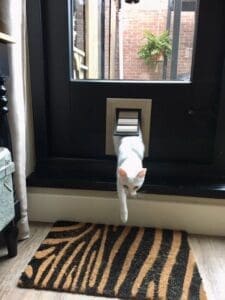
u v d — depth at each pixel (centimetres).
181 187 96
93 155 109
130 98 102
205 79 98
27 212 98
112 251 85
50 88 103
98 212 102
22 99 84
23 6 85
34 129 105
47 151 108
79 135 107
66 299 68
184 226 99
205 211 97
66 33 98
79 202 102
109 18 103
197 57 96
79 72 105
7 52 74
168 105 101
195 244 92
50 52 100
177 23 99
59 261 80
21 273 76
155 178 103
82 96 103
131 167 81
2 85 73
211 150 104
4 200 73
